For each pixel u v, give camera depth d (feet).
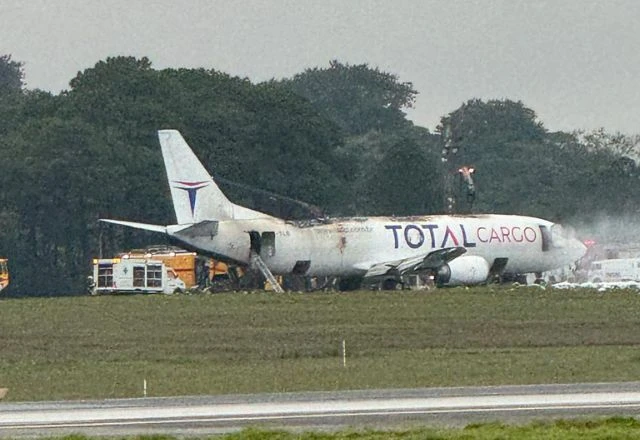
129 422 507.71
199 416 520.01
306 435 457.27
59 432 484.74
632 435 443.73
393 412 520.01
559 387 597.52
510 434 449.06
